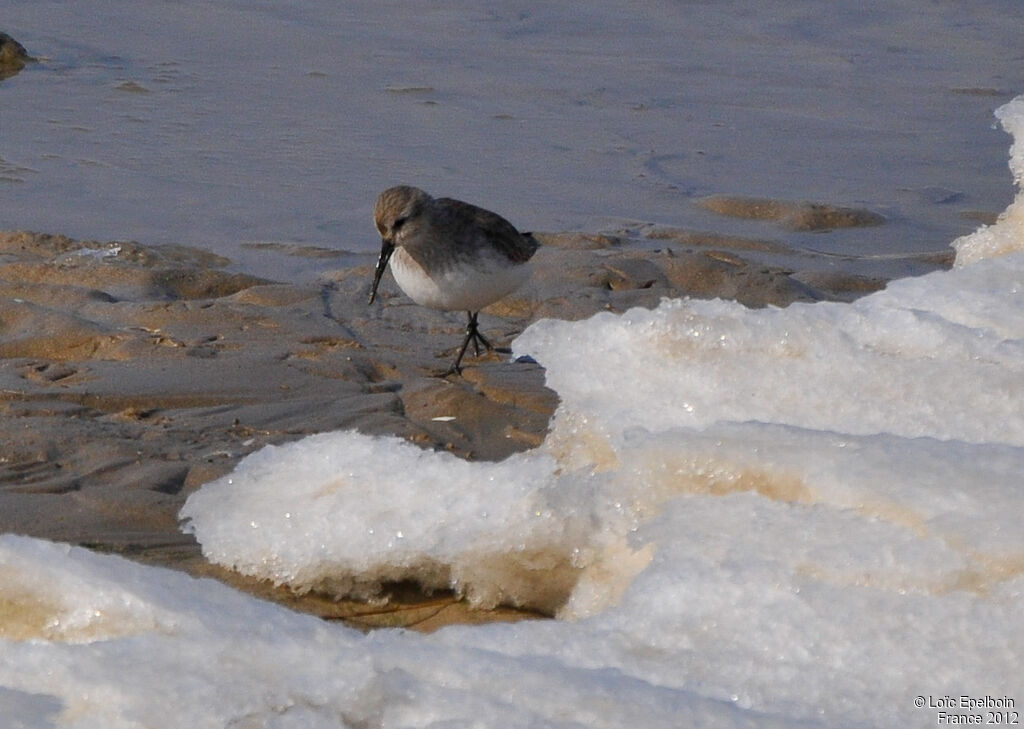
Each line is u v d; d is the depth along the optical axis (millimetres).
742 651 5668
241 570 8055
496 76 27328
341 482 8141
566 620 6742
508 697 5352
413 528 7727
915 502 5969
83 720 5371
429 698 5391
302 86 26016
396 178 20516
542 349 8031
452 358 13211
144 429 10789
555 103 25484
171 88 25438
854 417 7172
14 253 15961
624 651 5758
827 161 22453
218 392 11641
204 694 5453
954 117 25375
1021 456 6223
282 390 11836
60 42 28641
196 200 19047
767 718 5121
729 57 29719
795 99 26422
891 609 5648
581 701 5273
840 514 6102
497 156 21922
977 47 31125
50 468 9914
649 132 23750
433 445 10945
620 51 29953
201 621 5957
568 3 34688
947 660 5410
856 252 18094
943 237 18750
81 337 12812
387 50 29250
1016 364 7340
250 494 8336
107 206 18625
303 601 7828
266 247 17203
